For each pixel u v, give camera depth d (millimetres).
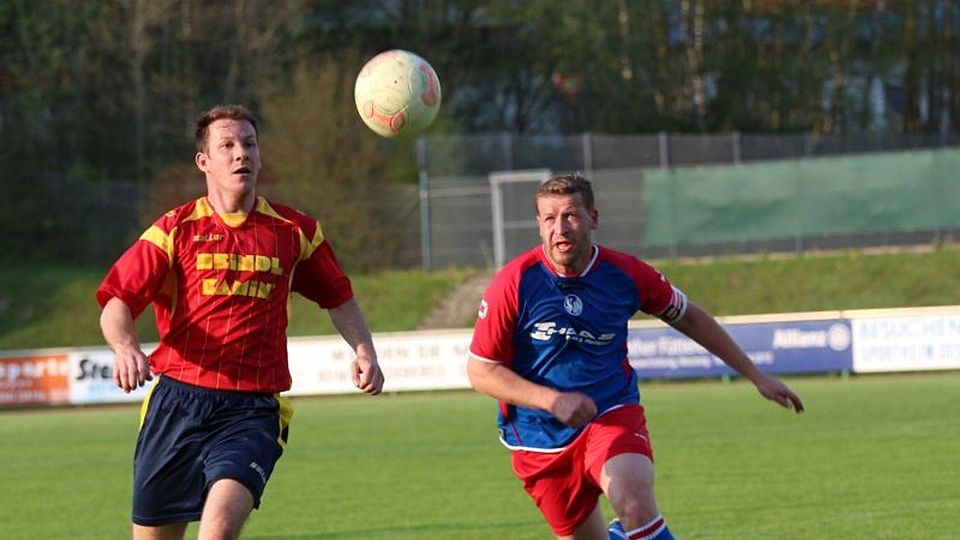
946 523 24828
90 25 120438
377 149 98062
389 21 137125
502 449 41750
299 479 35594
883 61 133250
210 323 15797
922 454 36188
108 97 120375
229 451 15344
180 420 15781
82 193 104750
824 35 132125
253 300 15898
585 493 16453
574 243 15578
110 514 30750
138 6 119062
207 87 124438
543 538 24844
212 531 14508
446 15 137500
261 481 15289
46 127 118250
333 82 100000
